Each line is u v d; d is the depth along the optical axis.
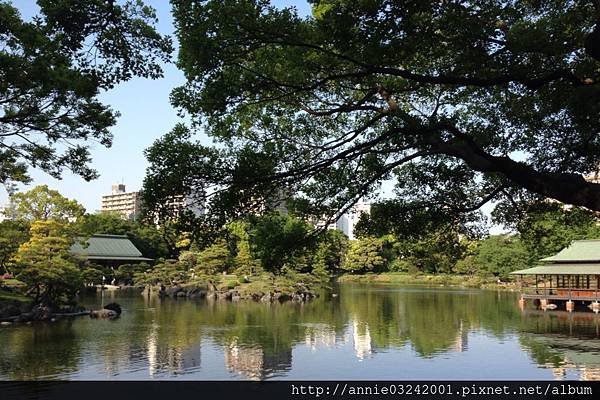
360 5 6.30
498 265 69.38
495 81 6.39
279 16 6.76
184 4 6.70
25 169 17.17
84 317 31.25
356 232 9.88
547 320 32.56
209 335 25.39
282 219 8.51
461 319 32.91
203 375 17.19
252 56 7.48
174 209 7.02
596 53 5.75
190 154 6.86
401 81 8.88
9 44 12.30
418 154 6.93
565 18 7.80
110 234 71.94
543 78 6.43
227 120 8.36
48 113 13.51
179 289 50.84
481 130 9.44
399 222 9.51
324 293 56.31
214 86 6.86
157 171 6.93
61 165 14.78
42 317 29.45
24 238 38.34
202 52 6.61
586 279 49.19
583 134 8.74
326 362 19.36
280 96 7.44
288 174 7.06
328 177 8.50
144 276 56.19
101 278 52.72
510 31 7.38
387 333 26.62
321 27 6.73
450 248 11.68
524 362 19.56
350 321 31.48
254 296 47.62
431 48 7.70
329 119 8.90
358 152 7.52
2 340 22.86
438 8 6.85
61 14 8.49
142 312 35.38
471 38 7.07
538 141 9.41
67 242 34.38
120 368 17.91
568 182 6.08
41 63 12.02
